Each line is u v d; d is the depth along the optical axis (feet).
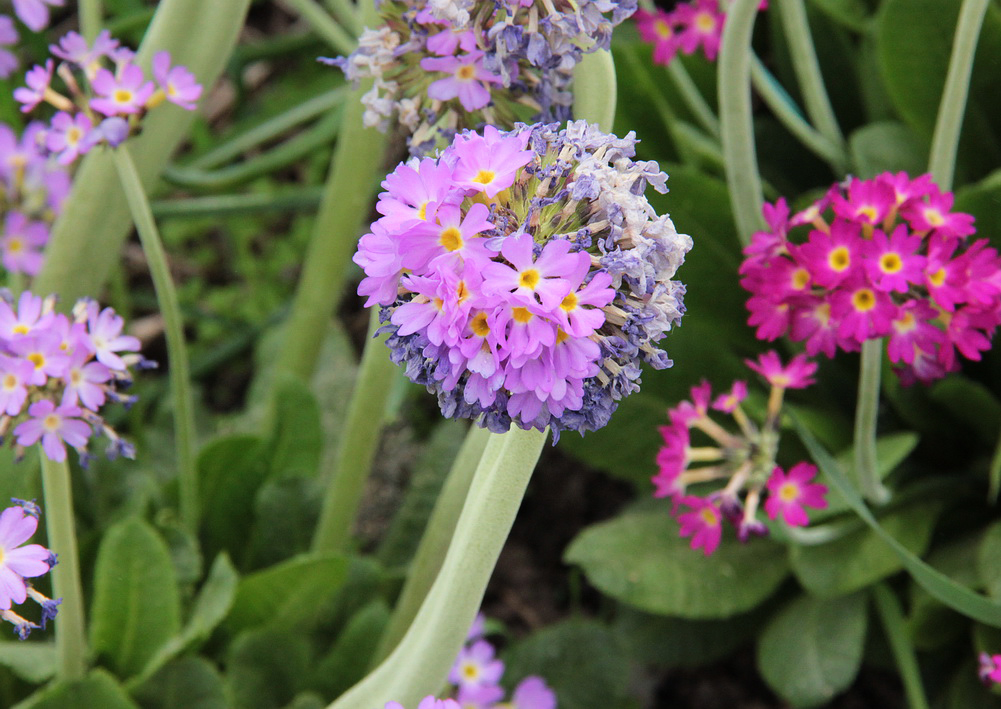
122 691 1.93
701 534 1.95
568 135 1.65
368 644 2.07
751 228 2.03
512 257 1.59
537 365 1.61
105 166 1.97
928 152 2.19
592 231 1.63
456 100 1.79
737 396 1.94
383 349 1.98
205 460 2.12
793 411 1.98
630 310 1.63
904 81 2.16
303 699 2.02
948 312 1.89
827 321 1.91
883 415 2.20
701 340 2.19
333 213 2.13
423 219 1.61
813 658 2.08
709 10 2.12
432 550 1.97
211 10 1.96
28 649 1.99
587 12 1.71
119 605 1.99
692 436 2.21
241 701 2.05
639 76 2.22
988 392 2.12
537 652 2.13
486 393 1.61
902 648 2.07
